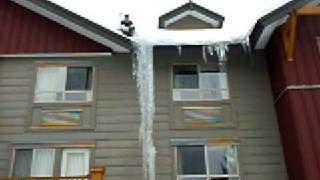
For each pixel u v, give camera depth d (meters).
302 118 11.51
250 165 12.24
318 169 10.91
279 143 12.52
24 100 12.97
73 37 13.78
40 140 12.45
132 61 13.57
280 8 11.95
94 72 13.44
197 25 14.24
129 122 12.71
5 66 13.45
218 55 13.65
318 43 12.62
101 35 13.21
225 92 13.28
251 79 13.38
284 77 12.08
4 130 12.55
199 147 12.54
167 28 14.25
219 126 12.71
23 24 13.93
